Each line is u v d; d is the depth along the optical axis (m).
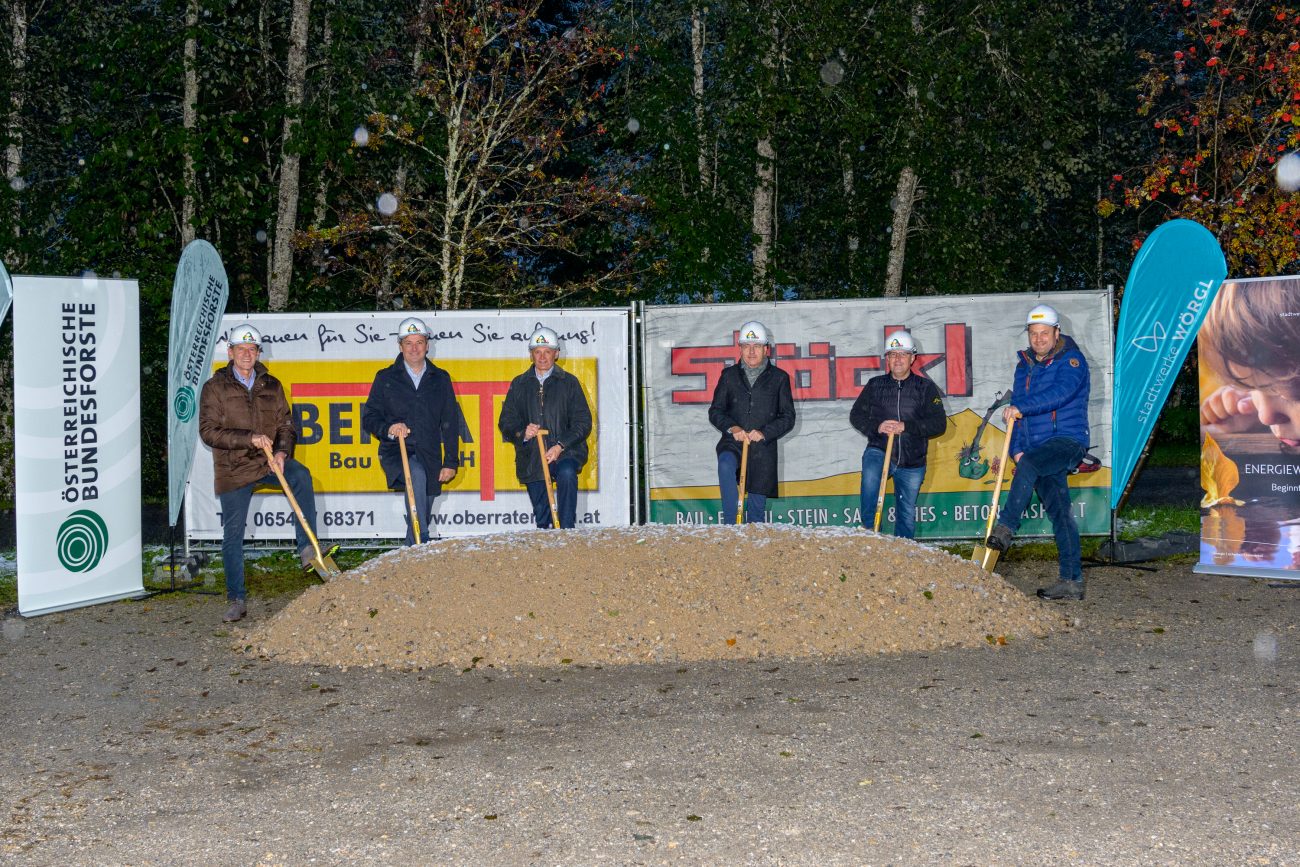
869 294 17.67
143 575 9.95
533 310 10.11
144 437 18.02
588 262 18.56
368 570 7.59
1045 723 5.32
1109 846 3.97
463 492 10.15
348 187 17.67
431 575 7.37
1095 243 21.47
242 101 16.25
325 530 10.19
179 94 16.30
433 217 17.47
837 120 16.19
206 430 8.19
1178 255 8.95
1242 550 8.95
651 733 5.31
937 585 7.23
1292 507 8.78
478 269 17.94
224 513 8.27
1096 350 9.98
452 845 4.11
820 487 10.07
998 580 7.57
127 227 15.88
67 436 8.59
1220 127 14.60
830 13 15.77
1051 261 20.59
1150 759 4.82
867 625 6.90
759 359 9.30
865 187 17.61
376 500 10.19
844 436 10.05
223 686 6.41
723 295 16.67
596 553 7.47
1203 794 4.42
